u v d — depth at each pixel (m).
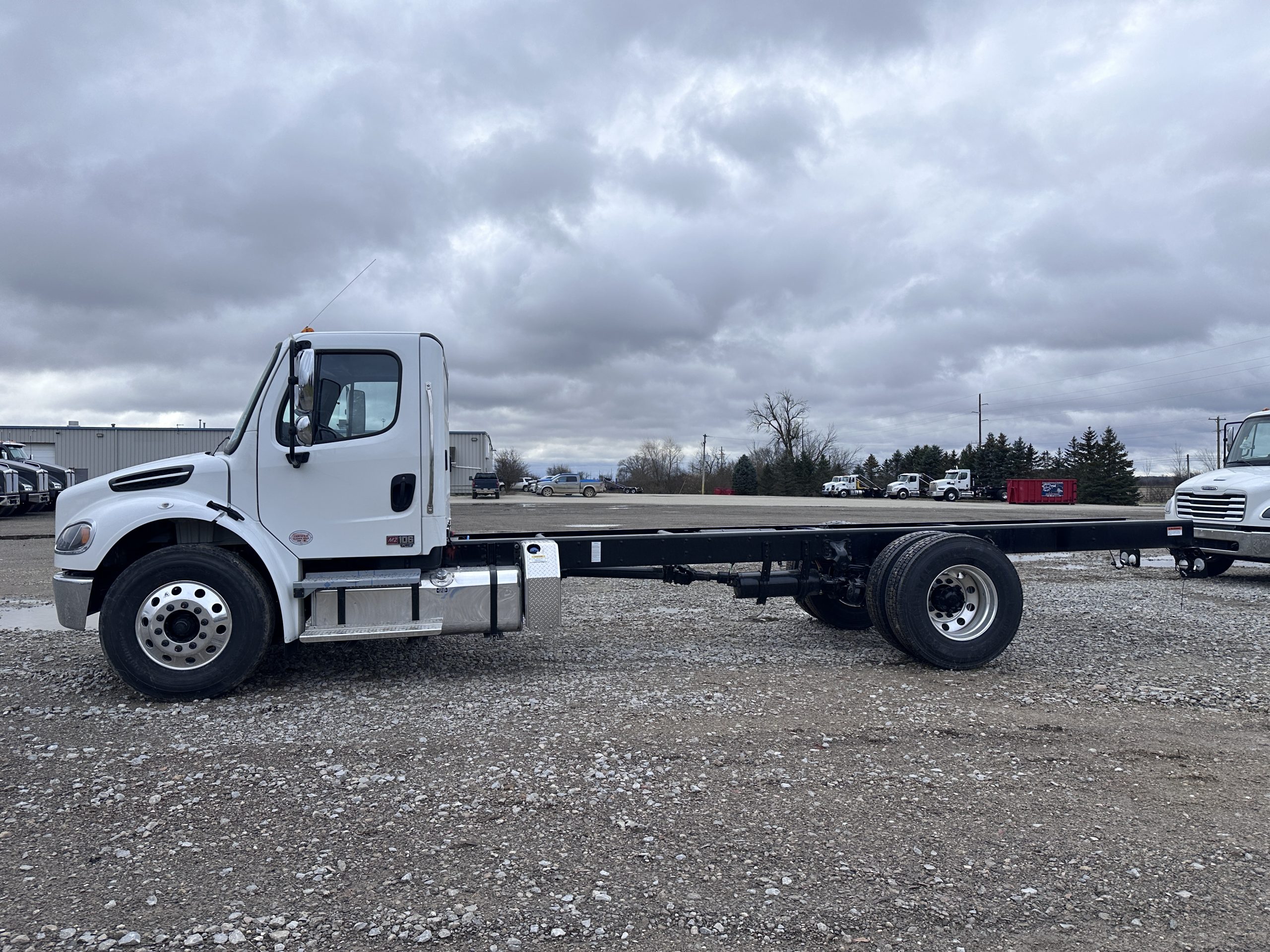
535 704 5.20
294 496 5.44
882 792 3.78
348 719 4.88
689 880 2.96
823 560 7.09
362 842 3.26
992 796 3.74
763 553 6.73
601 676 5.95
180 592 5.20
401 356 5.60
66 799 3.68
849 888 2.91
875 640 7.31
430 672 6.06
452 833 3.34
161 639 5.19
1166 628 7.82
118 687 5.61
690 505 40.94
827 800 3.68
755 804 3.63
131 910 2.75
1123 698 5.38
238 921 2.69
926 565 6.04
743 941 2.58
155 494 5.34
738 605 9.28
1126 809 3.60
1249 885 2.94
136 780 3.90
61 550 5.26
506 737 4.54
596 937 2.60
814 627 7.93
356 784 3.86
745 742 4.46
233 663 5.24
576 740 4.48
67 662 6.40
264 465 5.41
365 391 5.57
